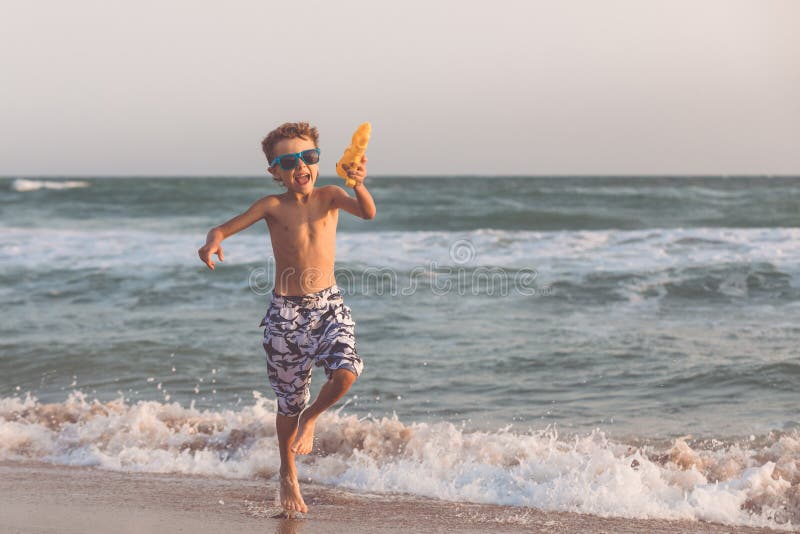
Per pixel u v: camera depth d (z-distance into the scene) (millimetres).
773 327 8352
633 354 7305
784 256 11828
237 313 9680
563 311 9539
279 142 3568
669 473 4109
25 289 11273
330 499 3902
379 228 19641
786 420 5312
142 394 6344
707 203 23641
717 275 10828
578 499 3807
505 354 7445
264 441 4793
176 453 4801
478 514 3658
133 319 9352
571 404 5867
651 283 10664
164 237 16547
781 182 43562
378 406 5895
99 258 13609
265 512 3645
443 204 24266
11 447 4984
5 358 7465
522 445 4637
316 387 6441
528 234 15078
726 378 6391
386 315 9391
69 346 7883
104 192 30391
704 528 3494
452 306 9906
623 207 23188
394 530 3395
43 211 25062
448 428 4961
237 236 16531
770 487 3785
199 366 7145
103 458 4727
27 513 3580
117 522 3451
